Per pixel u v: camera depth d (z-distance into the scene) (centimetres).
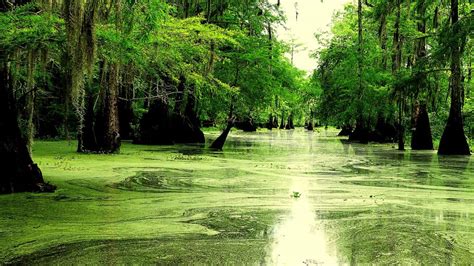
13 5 821
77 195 830
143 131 2233
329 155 1905
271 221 669
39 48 816
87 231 595
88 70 764
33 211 692
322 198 859
